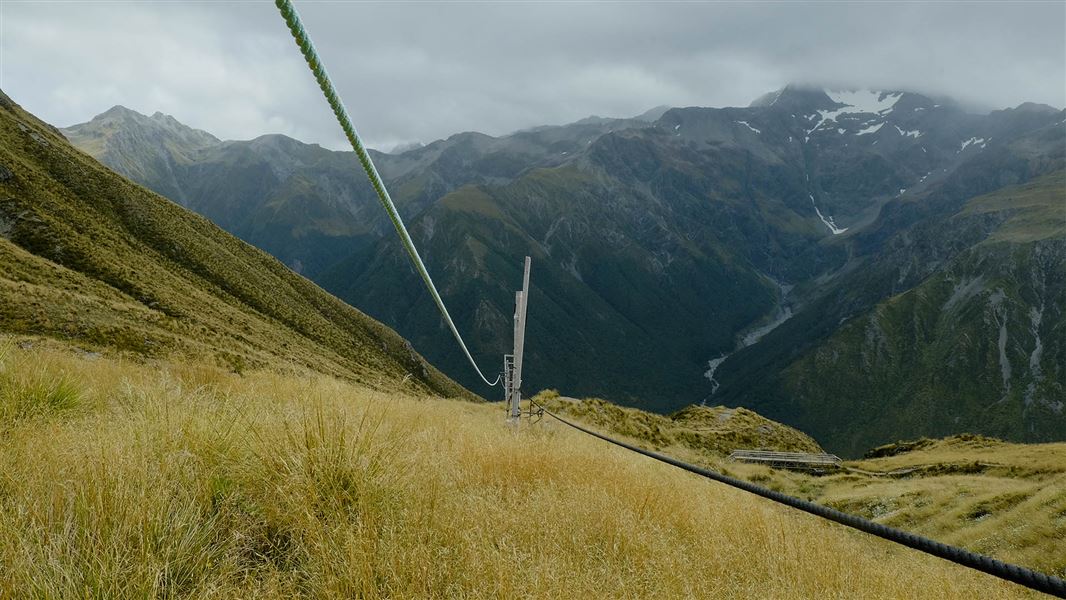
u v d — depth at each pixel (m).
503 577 2.96
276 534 3.48
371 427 4.67
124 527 2.75
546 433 9.98
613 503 4.90
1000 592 5.84
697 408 79.06
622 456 7.86
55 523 2.84
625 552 3.99
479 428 8.68
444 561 3.18
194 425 4.20
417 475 4.40
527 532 3.89
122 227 132.12
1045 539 17.47
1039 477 35.75
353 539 3.04
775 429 72.50
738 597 3.78
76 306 47.50
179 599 2.53
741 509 6.38
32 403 5.13
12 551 2.50
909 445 77.50
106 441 3.62
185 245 141.75
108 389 6.71
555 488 5.09
